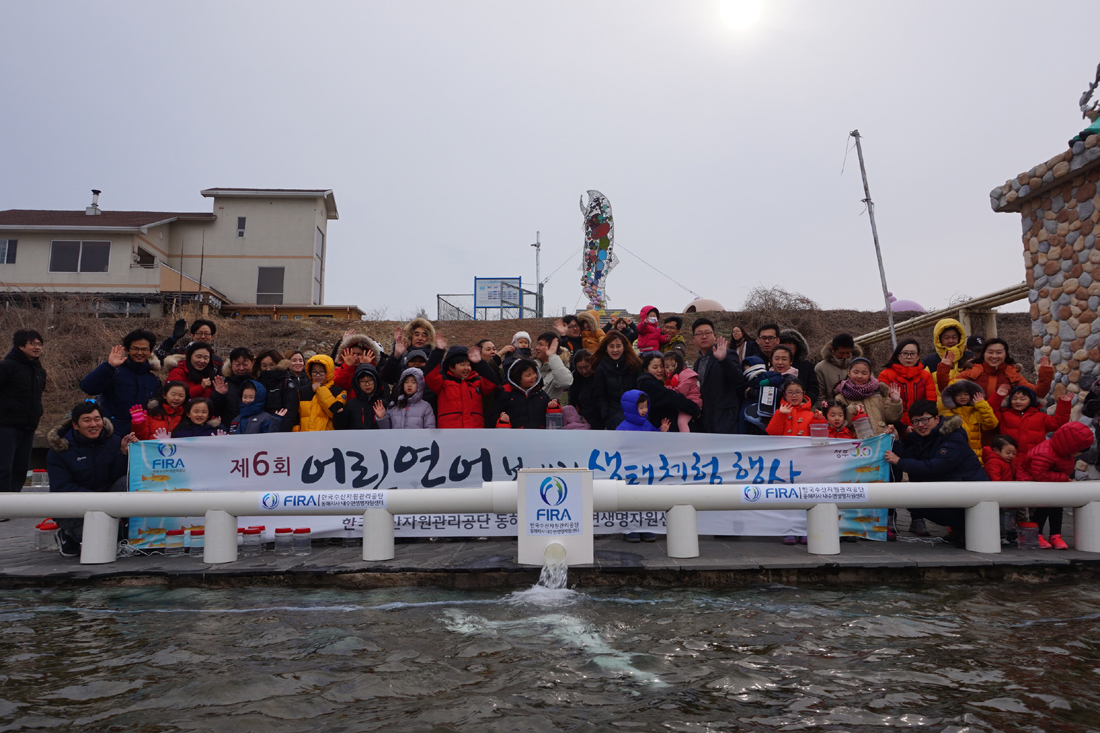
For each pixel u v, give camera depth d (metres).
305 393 6.49
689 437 5.96
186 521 5.71
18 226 25.00
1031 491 5.20
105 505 5.19
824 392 7.05
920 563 4.84
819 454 5.93
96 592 4.70
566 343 8.25
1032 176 7.55
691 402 6.30
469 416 6.39
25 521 7.87
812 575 4.84
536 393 6.46
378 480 5.93
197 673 3.17
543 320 22.22
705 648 3.47
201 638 3.69
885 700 2.82
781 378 6.38
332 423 6.41
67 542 5.52
